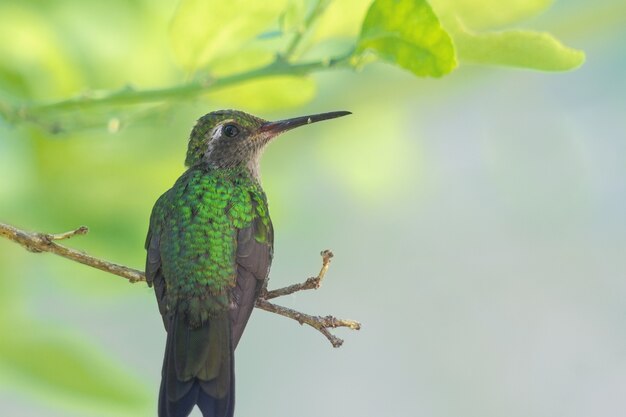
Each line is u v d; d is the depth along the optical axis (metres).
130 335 2.21
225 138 2.18
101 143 2.18
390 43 2.11
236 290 2.13
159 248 2.14
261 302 2.12
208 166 2.17
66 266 2.16
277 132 2.18
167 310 2.13
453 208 2.23
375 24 2.11
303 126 2.20
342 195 2.21
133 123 2.15
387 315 2.24
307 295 2.24
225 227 2.14
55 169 2.17
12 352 2.13
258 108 2.15
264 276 2.14
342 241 2.23
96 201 2.17
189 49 2.14
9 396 2.16
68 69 2.16
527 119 2.21
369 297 2.24
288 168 2.20
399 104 2.20
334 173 2.20
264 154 2.19
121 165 2.18
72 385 2.13
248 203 2.15
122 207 2.17
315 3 2.14
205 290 2.13
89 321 2.21
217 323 2.13
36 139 2.17
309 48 2.14
